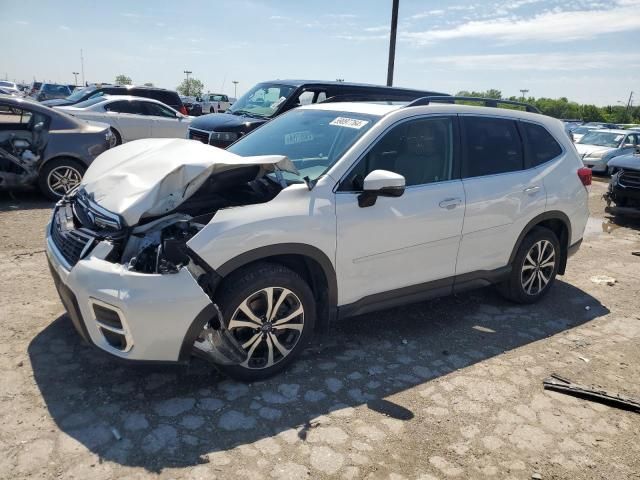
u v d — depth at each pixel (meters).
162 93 16.34
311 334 3.69
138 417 3.03
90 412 3.04
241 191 3.86
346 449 2.90
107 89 15.67
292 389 3.44
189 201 3.77
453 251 4.31
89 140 8.36
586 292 5.73
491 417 3.30
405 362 3.92
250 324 3.36
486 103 4.98
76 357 3.60
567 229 5.18
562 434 3.18
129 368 3.51
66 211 3.88
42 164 8.07
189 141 4.25
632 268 6.76
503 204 4.54
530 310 5.10
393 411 3.29
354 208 3.67
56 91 33.88
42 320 4.09
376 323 4.57
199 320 3.05
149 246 3.14
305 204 3.50
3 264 5.24
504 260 4.76
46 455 2.67
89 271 3.02
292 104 9.36
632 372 3.99
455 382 3.69
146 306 2.91
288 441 2.93
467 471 2.81
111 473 2.59
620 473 2.88
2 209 7.64
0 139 7.84
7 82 45.00
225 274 3.19
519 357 4.12
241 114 9.73
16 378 3.31
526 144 4.89
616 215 9.85
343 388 3.51
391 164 3.96
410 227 3.95
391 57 12.85
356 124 4.10
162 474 2.61
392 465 2.81
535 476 2.79
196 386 3.38
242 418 3.10
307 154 4.07
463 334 4.48
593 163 16.88
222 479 2.61
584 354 4.25
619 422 3.34
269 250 3.32
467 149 4.42
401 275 4.04
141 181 3.46
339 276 3.70
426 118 4.23
